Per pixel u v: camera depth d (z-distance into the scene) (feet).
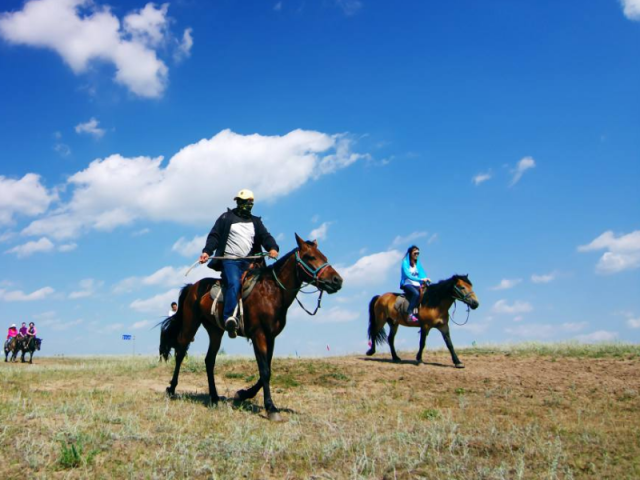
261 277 27.96
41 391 33.04
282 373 40.91
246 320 27.63
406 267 49.14
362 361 48.62
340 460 19.89
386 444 21.84
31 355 90.89
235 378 40.63
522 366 44.73
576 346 54.29
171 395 31.86
